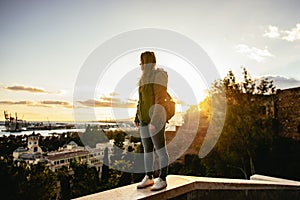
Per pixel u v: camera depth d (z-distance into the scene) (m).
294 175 12.90
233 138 13.38
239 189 3.53
